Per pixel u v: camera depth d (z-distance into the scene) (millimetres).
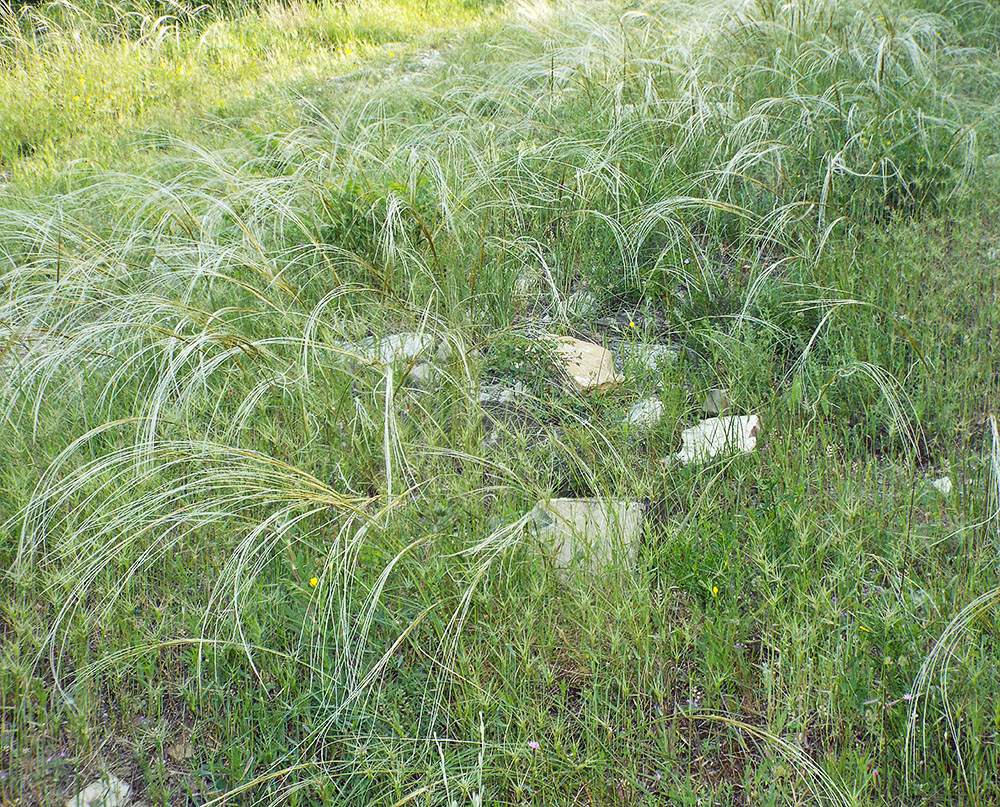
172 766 2574
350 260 4812
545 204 5363
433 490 3242
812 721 2600
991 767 2381
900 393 3771
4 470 3484
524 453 3494
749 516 3135
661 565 3004
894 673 2568
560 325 4488
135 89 8898
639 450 3723
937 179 5492
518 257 4820
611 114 6066
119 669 2756
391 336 4363
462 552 2816
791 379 4074
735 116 5949
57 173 6246
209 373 3709
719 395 3943
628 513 3238
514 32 9242
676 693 2697
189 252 4402
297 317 4215
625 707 2572
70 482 3303
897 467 3525
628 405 3922
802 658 2625
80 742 2588
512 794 2441
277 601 2891
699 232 5395
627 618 2713
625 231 4910
